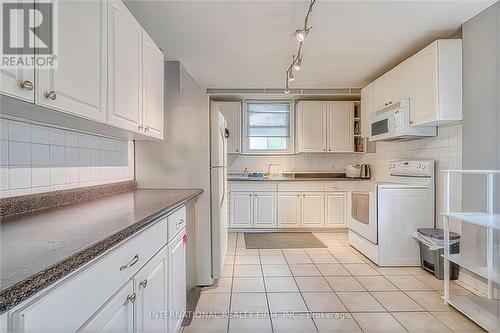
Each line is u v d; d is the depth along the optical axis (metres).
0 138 1.19
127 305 1.03
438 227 2.87
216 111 2.60
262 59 3.01
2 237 0.86
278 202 4.43
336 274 2.73
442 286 2.45
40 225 1.02
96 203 1.58
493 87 2.07
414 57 2.70
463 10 2.09
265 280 2.59
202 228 2.49
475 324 1.86
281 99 4.91
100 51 1.31
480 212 2.16
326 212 4.43
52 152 1.49
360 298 2.23
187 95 2.53
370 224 3.05
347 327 1.84
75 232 0.91
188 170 2.52
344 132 4.68
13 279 0.56
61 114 1.13
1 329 0.54
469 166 2.30
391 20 2.21
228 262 3.07
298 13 2.08
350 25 2.28
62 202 1.50
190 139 2.52
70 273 0.70
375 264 2.98
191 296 2.28
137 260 1.12
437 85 2.39
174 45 2.64
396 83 3.03
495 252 1.97
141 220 1.10
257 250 3.51
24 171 1.31
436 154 2.88
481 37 2.14
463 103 2.35
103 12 1.33
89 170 1.83
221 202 2.74
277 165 5.00
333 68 3.32
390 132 3.01
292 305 2.12
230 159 5.02
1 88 0.83
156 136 2.05
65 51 1.07
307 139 4.68
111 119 1.41
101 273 0.85
